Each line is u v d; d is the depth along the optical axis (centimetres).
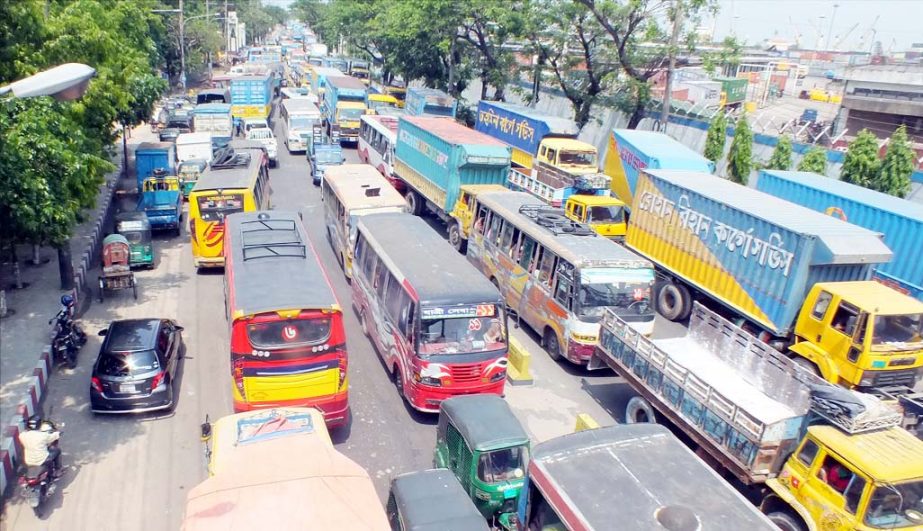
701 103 4269
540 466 820
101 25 2281
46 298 1791
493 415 1071
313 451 823
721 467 1121
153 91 3222
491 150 2339
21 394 1297
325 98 5050
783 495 971
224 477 758
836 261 1490
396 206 2023
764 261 1623
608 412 1438
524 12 3344
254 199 2025
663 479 799
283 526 679
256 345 1155
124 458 1168
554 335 1656
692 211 1888
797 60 6869
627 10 2877
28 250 2144
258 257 1390
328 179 2367
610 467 818
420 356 1284
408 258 1489
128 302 1830
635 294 1559
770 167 2714
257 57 9319
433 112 3994
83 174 1644
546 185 2552
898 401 1212
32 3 1680
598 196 2339
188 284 1994
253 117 4303
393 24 4609
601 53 3278
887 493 852
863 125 3250
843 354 1404
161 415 1309
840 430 948
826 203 2038
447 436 1099
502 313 1339
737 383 1255
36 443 1013
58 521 1009
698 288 1866
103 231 2377
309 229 2561
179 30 6209
